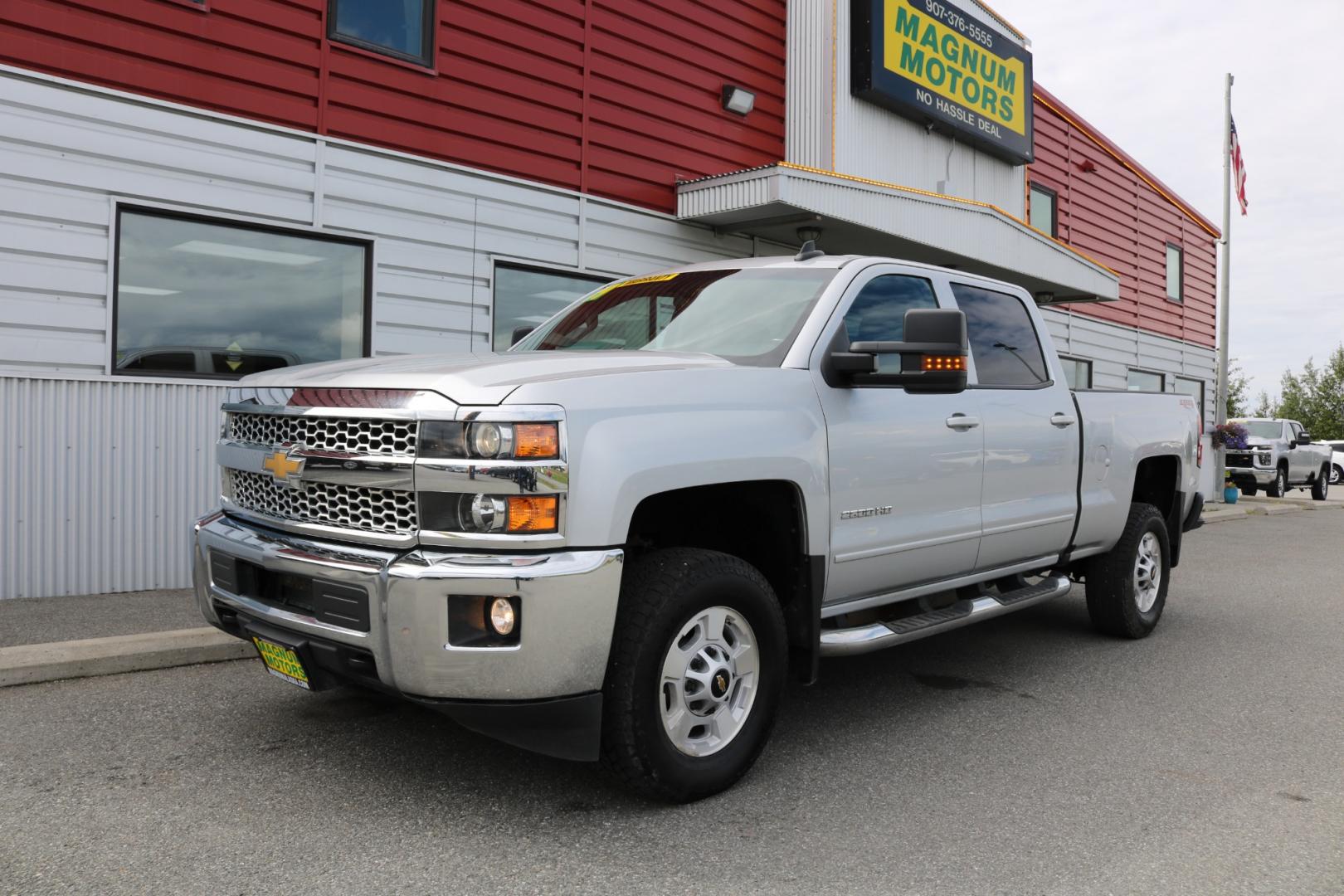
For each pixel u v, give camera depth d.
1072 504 5.11
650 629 2.98
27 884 2.56
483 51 8.26
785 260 4.41
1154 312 20.69
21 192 6.00
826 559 3.65
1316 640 6.01
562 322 4.70
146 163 6.47
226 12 6.78
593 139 9.13
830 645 3.73
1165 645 5.82
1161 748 3.90
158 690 4.35
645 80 9.58
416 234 7.87
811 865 2.78
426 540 2.84
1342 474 33.50
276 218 7.09
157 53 6.49
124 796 3.17
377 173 7.62
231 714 4.03
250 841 2.86
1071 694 4.69
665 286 4.57
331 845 2.84
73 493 6.28
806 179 9.34
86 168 6.24
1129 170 19.50
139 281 6.56
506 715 2.81
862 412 3.80
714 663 3.23
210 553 3.50
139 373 6.55
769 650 3.38
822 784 3.44
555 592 2.77
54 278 6.14
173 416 6.69
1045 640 5.89
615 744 2.99
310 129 7.24
